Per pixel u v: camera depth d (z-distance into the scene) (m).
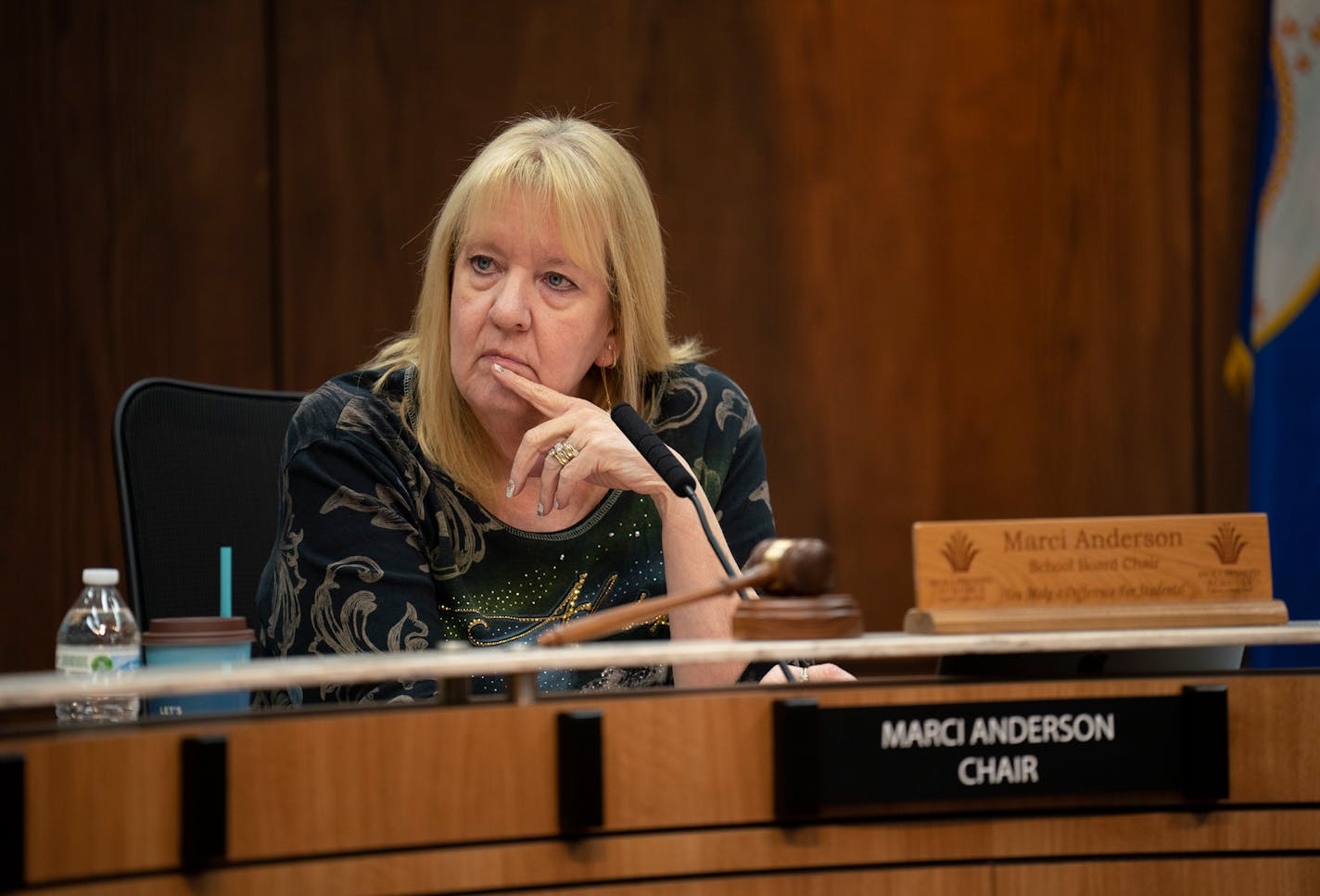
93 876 1.72
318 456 3.22
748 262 6.94
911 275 7.02
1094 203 7.06
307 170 6.61
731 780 1.99
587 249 3.18
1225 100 7.02
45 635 6.32
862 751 2.02
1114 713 2.11
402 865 1.85
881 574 6.98
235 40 6.53
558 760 1.92
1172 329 7.06
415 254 6.68
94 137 6.40
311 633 3.10
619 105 6.84
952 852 2.05
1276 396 6.16
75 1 6.39
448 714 1.89
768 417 6.95
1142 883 2.11
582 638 2.07
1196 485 7.05
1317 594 6.02
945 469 7.02
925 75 7.03
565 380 3.20
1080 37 7.05
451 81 6.72
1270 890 2.13
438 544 3.30
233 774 1.79
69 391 6.37
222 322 6.51
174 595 3.70
